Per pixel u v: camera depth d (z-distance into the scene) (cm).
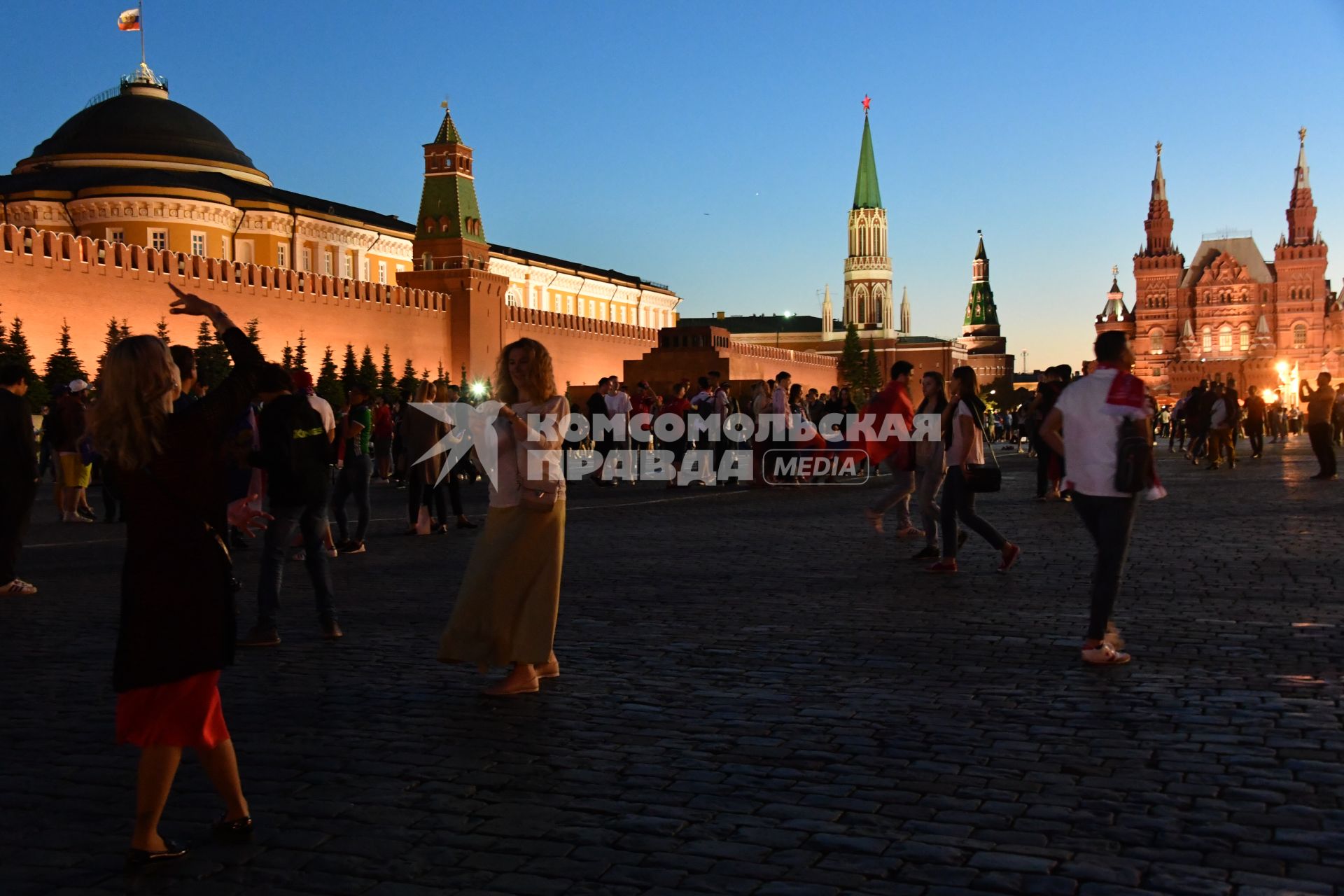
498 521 681
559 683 702
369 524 1794
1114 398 730
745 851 434
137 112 7675
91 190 6606
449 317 7262
